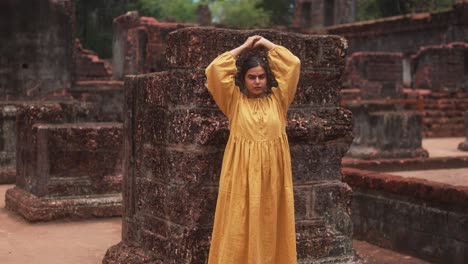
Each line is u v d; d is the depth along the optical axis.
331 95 5.09
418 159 10.03
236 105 4.22
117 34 27.86
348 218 5.19
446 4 44.94
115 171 8.07
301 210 5.03
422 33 31.22
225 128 4.62
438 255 6.18
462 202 5.82
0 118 10.79
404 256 6.54
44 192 7.72
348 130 5.10
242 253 4.12
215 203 4.71
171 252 4.75
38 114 8.33
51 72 16.38
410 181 6.49
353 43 34.97
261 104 4.23
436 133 23.16
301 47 4.95
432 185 6.21
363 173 7.24
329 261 5.05
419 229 6.42
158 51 26.77
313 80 5.01
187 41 4.62
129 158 5.45
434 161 10.15
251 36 4.63
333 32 36.00
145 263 4.97
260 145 4.13
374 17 47.38
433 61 27.50
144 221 5.20
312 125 4.96
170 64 4.80
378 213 7.00
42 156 7.71
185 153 4.67
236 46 4.71
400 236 6.68
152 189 5.08
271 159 4.15
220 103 4.27
